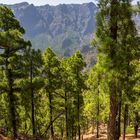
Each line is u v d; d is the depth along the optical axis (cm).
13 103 2962
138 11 1747
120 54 1733
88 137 5866
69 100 4094
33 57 3067
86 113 5209
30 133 4616
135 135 4894
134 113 4212
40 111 4428
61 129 5078
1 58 2822
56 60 3806
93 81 4175
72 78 3991
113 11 1750
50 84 3800
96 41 1802
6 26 2831
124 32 1798
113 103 1894
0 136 2969
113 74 1756
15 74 2900
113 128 1889
